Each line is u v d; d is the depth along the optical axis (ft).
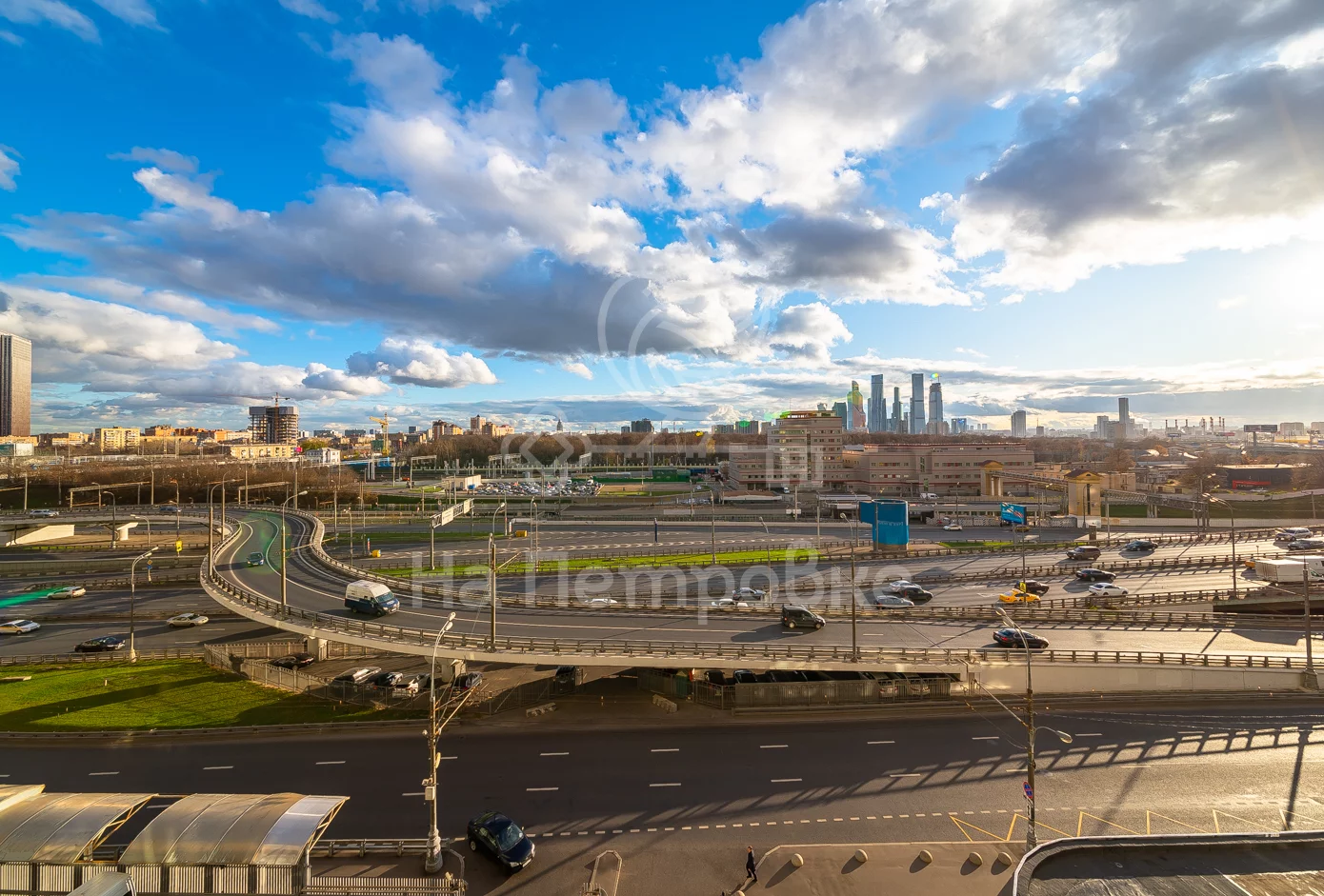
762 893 71.51
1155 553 252.62
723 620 145.48
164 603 206.59
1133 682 121.90
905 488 470.80
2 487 453.99
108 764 101.04
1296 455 621.72
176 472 473.26
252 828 67.10
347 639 126.52
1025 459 461.37
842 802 90.07
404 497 455.22
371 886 69.00
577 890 72.54
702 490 447.83
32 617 189.06
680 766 99.86
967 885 72.64
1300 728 110.32
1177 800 90.38
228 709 119.34
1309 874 54.44
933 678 122.62
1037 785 94.17
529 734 110.63
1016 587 197.57
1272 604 174.50
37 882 63.16
